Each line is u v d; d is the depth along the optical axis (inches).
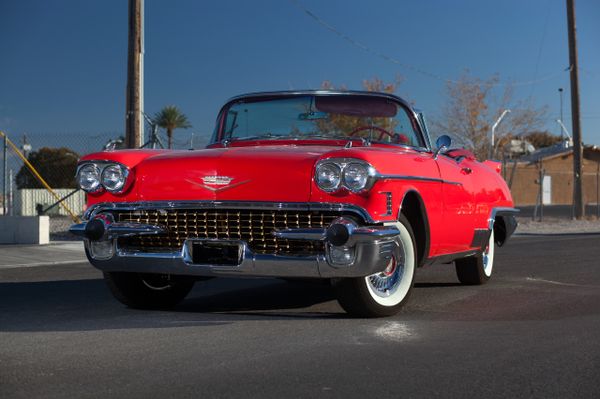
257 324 182.4
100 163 196.7
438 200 214.1
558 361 142.5
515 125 1204.5
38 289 262.5
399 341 160.9
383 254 179.6
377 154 185.3
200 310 210.1
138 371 133.9
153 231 188.5
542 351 151.3
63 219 721.6
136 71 519.5
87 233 194.1
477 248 256.5
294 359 143.3
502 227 286.4
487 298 234.1
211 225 185.3
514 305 218.1
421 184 203.0
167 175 189.6
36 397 117.6
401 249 198.7
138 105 519.5
